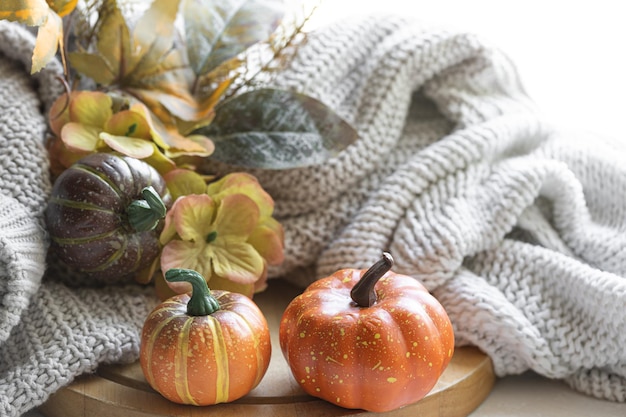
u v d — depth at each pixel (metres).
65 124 0.57
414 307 0.50
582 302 0.56
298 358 0.50
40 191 0.55
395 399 0.50
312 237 0.62
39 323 0.53
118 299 0.57
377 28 0.66
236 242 0.57
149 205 0.52
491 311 0.56
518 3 0.69
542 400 0.56
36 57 0.50
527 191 0.59
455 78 0.66
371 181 0.63
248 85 0.61
